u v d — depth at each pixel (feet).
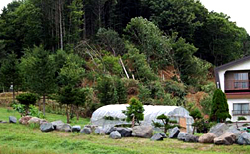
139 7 189.88
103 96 110.32
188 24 178.09
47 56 105.09
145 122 77.15
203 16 190.60
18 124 69.00
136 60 146.61
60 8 168.76
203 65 161.99
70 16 170.91
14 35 175.11
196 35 189.06
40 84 100.27
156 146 49.57
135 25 160.97
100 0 185.57
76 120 97.40
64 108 114.01
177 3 182.19
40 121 67.67
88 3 190.70
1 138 54.70
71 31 171.42
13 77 113.50
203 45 189.26
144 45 160.04
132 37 167.53
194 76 155.53
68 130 62.64
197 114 65.31
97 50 162.30
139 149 46.73
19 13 177.27
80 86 130.62
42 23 167.43
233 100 85.51
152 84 131.44
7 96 126.21
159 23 179.52
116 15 181.27
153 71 149.89
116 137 56.18
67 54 146.82
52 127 63.00
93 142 52.65
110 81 119.96
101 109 88.58
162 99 123.44
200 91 142.20
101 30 163.63
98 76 130.82
